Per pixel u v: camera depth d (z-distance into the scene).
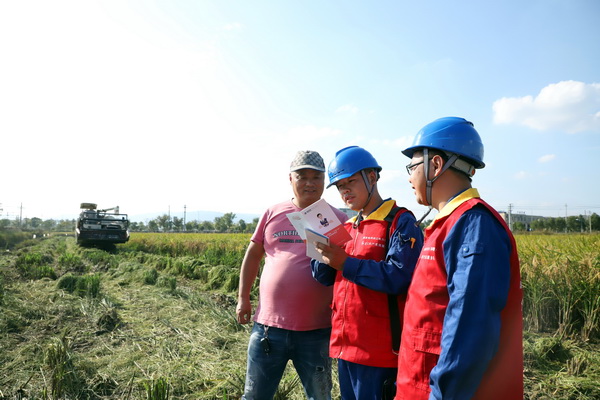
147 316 6.10
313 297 2.50
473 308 1.18
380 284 1.80
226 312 5.95
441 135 1.55
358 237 2.14
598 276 5.67
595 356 4.47
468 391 1.16
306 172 2.63
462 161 1.52
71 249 22.73
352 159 2.15
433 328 1.42
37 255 14.03
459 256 1.29
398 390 1.56
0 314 5.73
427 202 1.62
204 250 17.11
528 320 5.85
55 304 6.69
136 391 3.55
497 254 1.25
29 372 3.88
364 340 1.93
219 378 3.77
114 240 20.80
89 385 3.59
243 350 4.61
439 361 1.22
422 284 1.49
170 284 8.39
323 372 2.52
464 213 1.36
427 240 1.53
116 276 10.66
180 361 4.21
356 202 2.18
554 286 5.84
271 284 2.56
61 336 4.90
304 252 2.59
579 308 5.57
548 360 4.38
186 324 5.62
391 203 2.12
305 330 2.48
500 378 1.29
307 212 2.05
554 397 3.58
